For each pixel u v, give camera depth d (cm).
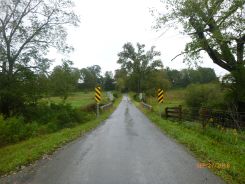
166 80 9975
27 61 2666
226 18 2086
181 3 2259
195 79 9669
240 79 2300
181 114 2456
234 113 1925
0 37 2556
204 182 774
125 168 920
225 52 2300
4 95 2442
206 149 1173
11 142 1636
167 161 1016
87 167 938
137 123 2472
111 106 5281
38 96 2666
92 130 1992
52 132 2009
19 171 913
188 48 2233
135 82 10500
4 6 2552
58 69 2875
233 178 809
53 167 948
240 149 1235
